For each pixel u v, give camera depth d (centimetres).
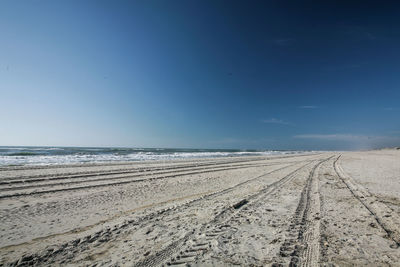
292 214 532
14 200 668
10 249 356
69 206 612
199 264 308
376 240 391
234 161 2348
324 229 439
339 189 830
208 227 447
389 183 959
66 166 1487
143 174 1244
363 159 2680
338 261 318
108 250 352
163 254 338
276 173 1323
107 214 543
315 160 2556
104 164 1702
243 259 322
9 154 2764
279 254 337
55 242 382
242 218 502
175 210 566
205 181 1045
